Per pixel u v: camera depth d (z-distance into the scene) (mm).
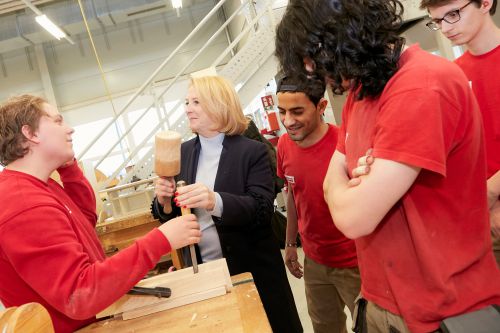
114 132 8188
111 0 6898
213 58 8367
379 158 646
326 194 854
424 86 618
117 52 8320
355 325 936
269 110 5262
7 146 870
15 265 762
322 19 637
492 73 1191
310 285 1631
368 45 630
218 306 818
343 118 939
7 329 528
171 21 8359
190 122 1387
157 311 854
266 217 1296
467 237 700
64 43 8203
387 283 783
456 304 688
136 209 2693
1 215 755
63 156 944
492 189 969
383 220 760
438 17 1140
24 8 6805
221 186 1320
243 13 5504
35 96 963
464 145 668
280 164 1673
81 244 864
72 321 891
